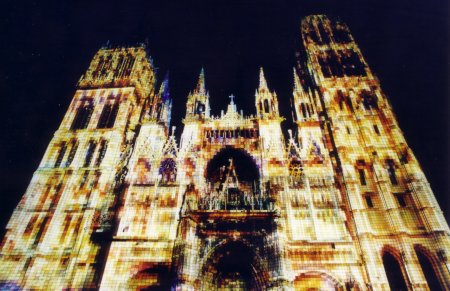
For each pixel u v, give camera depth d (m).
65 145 50.56
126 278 35.66
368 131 46.72
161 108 53.34
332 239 36.75
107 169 46.84
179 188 42.12
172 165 45.78
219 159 46.75
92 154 49.12
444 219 37.31
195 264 33.84
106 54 66.19
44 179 46.34
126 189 42.91
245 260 36.09
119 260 36.66
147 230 39.16
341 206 40.25
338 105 50.75
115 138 50.22
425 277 35.34
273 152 44.34
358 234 37.12
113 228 39.50
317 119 48.31
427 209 38.12
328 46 61.31
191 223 35.66
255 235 35.34
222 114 49.84
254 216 35.41
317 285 34.84
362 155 44.59
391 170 43.19
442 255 34.84
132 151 49.28
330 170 42.69
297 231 37.84
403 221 38.53
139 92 61.06
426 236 36.81
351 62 57.69
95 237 40.12
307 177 42.31
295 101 51.16
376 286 32.94
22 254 39.66
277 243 33.81
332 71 56.53
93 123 52.97
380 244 36.81
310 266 35.00
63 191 44.84
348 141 46.06
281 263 32.59
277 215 35.25
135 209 41.09
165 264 36.22
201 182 42.16
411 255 35.09
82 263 38.16
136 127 54.12
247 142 46.25
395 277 35.53
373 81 53.12
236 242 35.53
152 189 42.94
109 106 56.06
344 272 34.56
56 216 42.34
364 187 41.91
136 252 37.12
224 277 36.62
